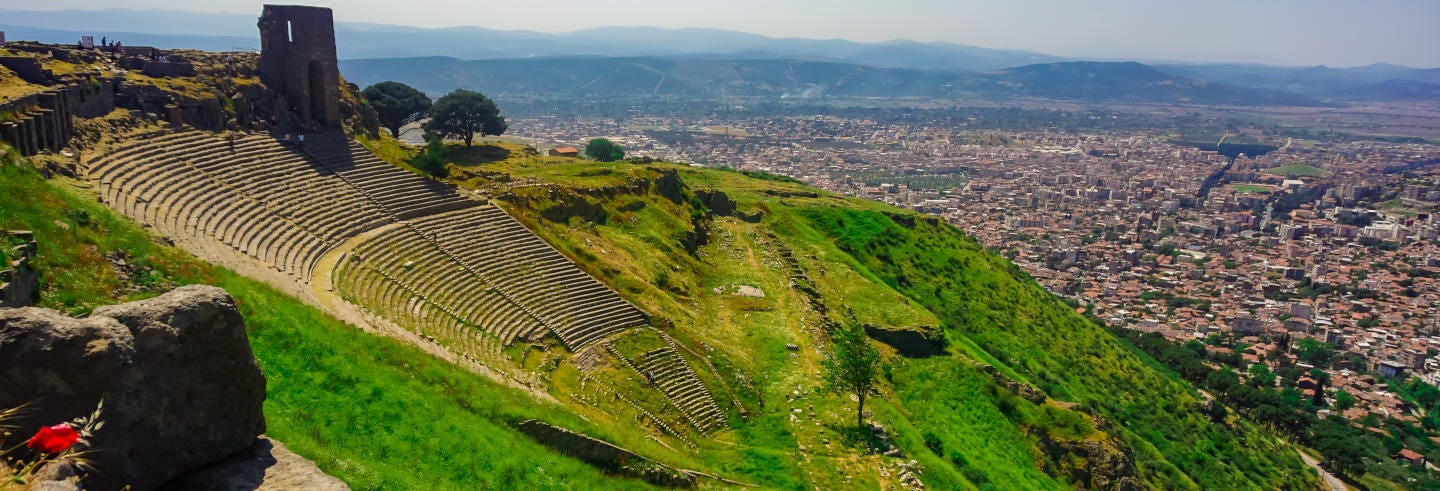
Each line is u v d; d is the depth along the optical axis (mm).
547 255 74125
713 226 115312
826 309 93250
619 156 175000
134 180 51750
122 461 20359
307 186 67125
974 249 169750
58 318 19812
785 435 60250
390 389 38375
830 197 174000
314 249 57188
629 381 60344
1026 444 79438
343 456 30391
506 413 42750
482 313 60500
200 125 69062
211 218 52594
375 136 100938
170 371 21625
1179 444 106062
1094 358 130875
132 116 62812
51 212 37688
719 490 46938
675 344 67688
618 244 87688
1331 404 152500
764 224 127188
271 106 79875
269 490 22578
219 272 42250
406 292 57375
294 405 33156
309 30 83250
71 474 18250
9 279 28750
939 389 83438
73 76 60344
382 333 45906
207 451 22812
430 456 34438
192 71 76562
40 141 49000
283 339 38031
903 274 134375
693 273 92438
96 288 34219
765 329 80062
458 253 68250
